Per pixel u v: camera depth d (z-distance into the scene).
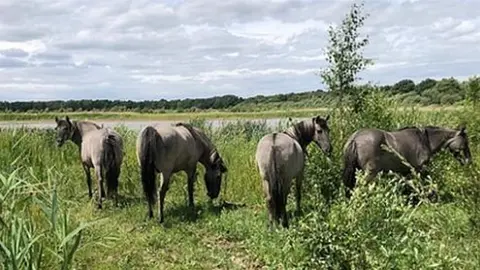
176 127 11.03
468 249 5.57
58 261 5.66
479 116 14.13
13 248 4.45
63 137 12.96
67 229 5.18
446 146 11.36
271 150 9.02
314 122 10.71
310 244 5.49
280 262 6.88
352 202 5.51
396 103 13.70
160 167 10.11
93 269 7.14
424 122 14.30
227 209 11.02
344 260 5.27
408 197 6.98
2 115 49.84
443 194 8.97
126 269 7.17
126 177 13.40
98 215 10.45
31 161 12.46
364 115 12.52
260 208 11.09
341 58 12.28
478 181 6.84
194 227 9.62
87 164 11.99
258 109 53.38
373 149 10.47
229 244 8.73
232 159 14.62
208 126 19.95
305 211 10.24
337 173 11.17
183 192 12.93
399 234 5.27
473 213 6.65
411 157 10.93
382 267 4.94
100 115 56.41
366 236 5.23
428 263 4.85
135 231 9.36
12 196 5.39
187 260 7.75
